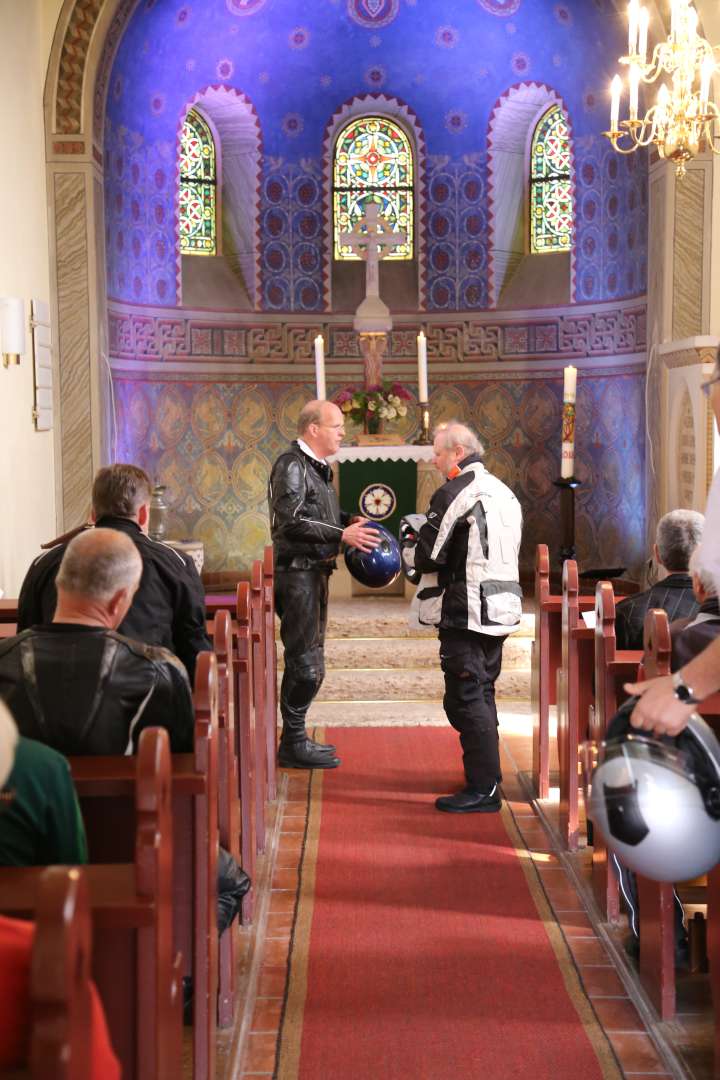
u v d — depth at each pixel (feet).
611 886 13.87
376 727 23.40
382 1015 11.75
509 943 13.52
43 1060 4.52
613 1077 10.55
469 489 17.69
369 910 14.53
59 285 28.37
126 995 6.99
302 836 17.28
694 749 7.94
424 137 37.52
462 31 35.60
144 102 34.04
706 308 28.27
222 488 37.24
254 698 16.62
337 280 38.09
